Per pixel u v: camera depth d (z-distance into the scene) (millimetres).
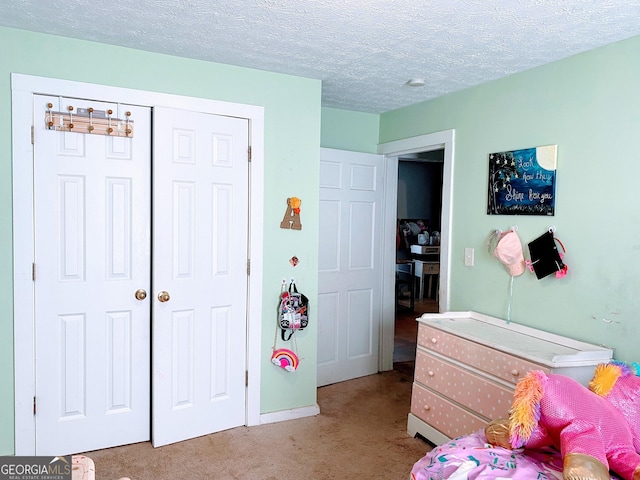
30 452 2535
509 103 2951
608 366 1985
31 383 2521
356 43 2461
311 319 3291
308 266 3264
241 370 3074
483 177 3131
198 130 2850
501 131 3004
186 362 2881
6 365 2469
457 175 3346
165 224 2771
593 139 2459
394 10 2037
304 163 3205
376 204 4176
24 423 2512
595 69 2451
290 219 3162
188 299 2865
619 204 2340
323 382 3916
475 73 2932
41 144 2494
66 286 2588
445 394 2820
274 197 3113
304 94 3162
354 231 4043
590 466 1476
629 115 2297
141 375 2809
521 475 1581
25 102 2438
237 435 2979
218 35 2408
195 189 2857
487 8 1991
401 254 7660
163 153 2746
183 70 2789
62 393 2607
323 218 3832
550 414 1730
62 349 2598
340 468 2607
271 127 3074
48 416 2576
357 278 4082
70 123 2537
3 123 2404
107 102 2631
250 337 3076
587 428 1667
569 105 2582
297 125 3158
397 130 4000
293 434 3014
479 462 1695
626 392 1898
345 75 3053
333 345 3963
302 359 3270
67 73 2518
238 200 3004
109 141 2656
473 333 2738
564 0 1891
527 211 2803
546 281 2693
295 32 2332
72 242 2590
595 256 2447
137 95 2680
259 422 3135
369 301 4184
